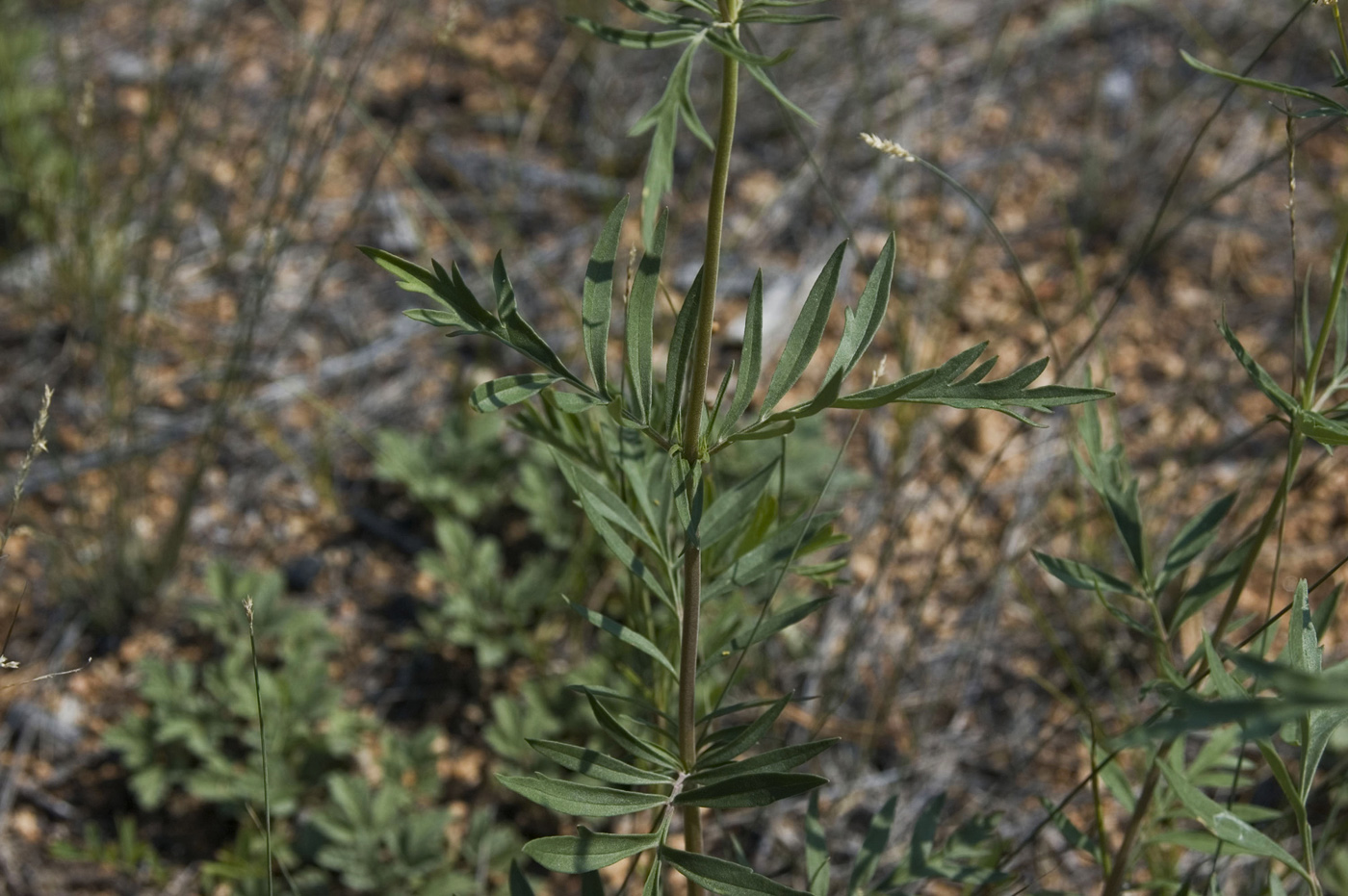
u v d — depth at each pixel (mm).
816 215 4062
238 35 4523
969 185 4141
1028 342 3656
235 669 2814
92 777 2814
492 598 3020
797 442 3189
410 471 3211
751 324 1477
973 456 3422
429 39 4555
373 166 4156
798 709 2904
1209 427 3453
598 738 2691
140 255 3549
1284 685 901
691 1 1357
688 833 1682
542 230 4004
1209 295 3777
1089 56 4555
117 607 3064
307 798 2764
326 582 3209
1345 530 3189
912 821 2732
